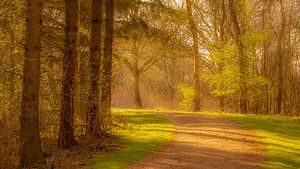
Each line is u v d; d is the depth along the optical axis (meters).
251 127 23.67
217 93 36.41
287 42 44.97
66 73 16.28
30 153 13.09
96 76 17.70
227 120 27.09
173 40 34.59
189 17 37.47
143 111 34.53
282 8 36.56
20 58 15.70
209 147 16.88
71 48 16.36
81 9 22.17
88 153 15.66
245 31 35.75
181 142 18.19
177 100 61.88
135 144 17.41
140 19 23.06
